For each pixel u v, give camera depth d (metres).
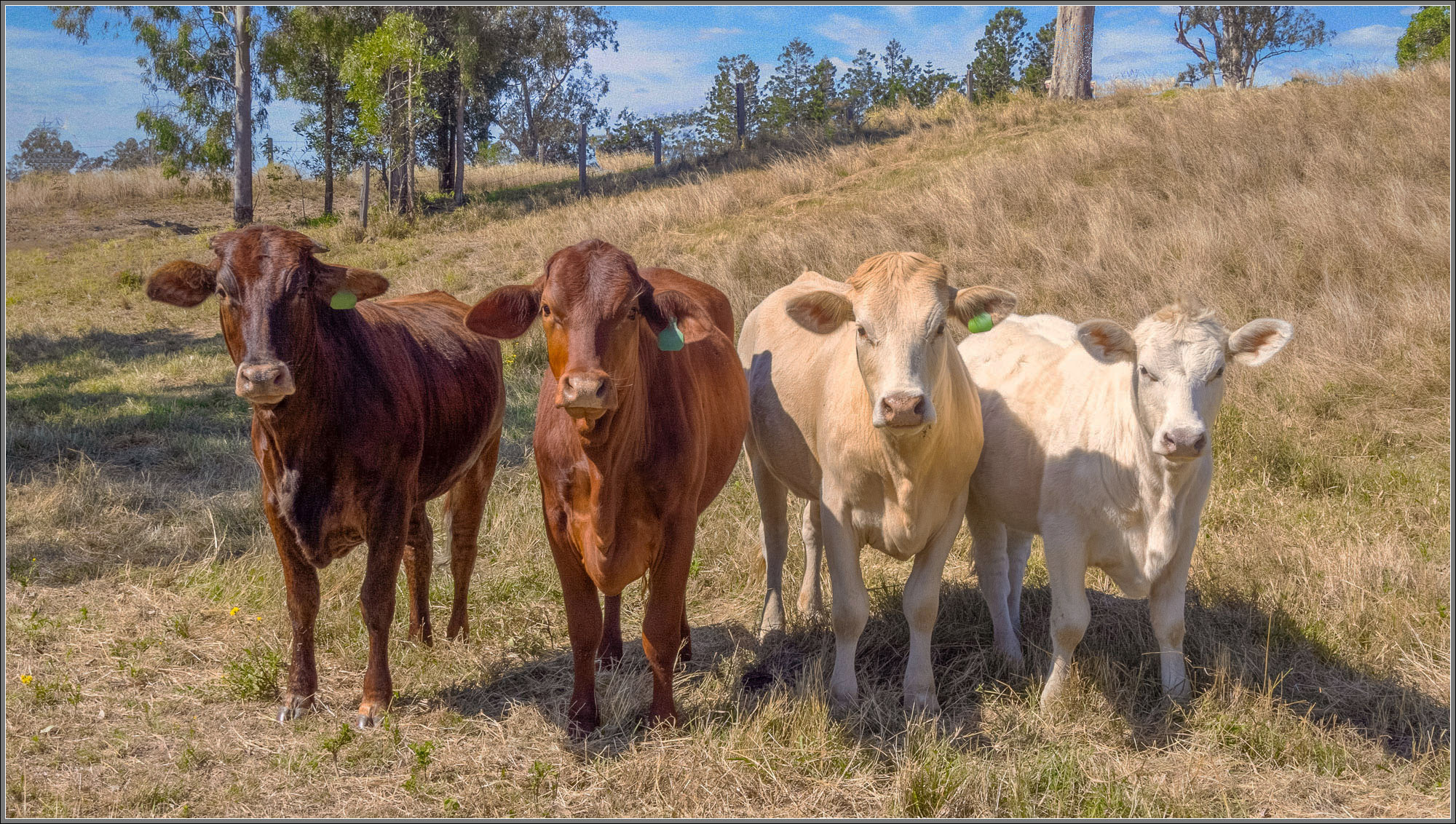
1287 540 5.34
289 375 3.49
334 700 4.22
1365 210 9.69
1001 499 4.38
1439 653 4.20
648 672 4.50
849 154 17.14
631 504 3.73
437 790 3.54
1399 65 16.11
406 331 4.54
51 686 4.19
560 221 17.45
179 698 4.18
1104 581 5.25
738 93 22.67
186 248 21.31
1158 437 3.54
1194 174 12.12
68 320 15.02
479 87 28.64
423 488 4.43
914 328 3.53
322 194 29.86
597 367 3.19
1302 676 4.18
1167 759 3.69
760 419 4.94
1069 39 20.30
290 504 3.88
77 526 6.18
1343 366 7.54
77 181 28.94
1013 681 4.33
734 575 5.57
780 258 11.74
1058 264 10.32
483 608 5.21
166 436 8.35
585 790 3.56
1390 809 3.33
